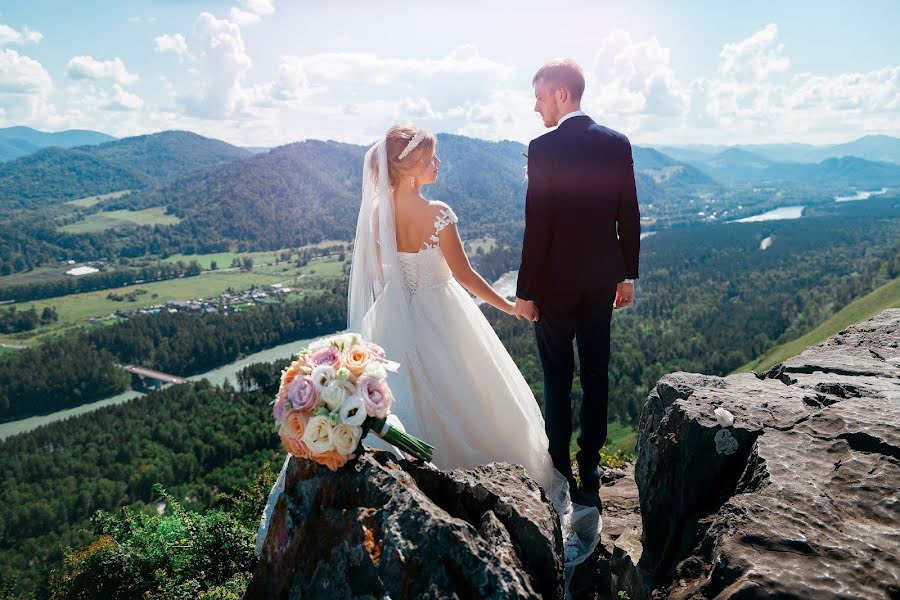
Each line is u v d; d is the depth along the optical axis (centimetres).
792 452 204
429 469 209
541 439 329
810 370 317
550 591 180
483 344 323
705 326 13038
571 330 319
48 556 6431
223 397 9744
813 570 149
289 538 199
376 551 168
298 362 210
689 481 230
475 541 164
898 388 258
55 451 8488
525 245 311
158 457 7881
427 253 321
